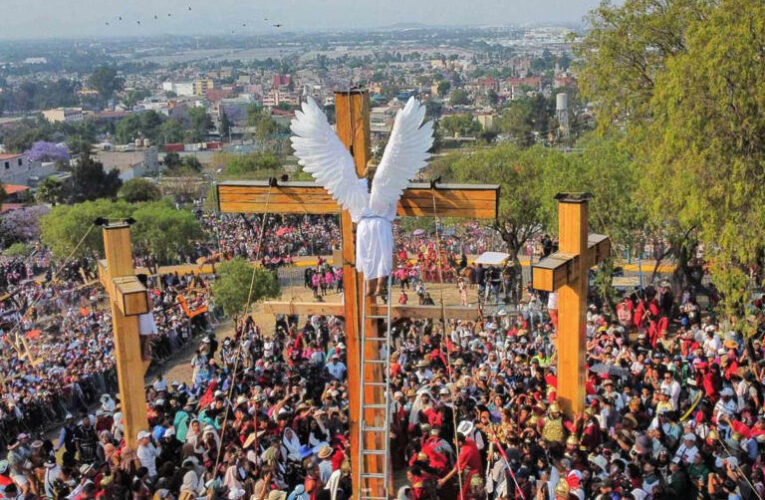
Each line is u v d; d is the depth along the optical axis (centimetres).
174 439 1927
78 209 6144
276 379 2666
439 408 1970
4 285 6053
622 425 1848
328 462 1825
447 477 1684
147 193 10775
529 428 1823
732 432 1897
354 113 1445
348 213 1464
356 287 1471
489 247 5609
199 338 4181
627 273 4531
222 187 1517
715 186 2909
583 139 5000
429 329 3294
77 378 3169
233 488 1709
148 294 1631
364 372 1427
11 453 2056
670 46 3766
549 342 2920
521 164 4662
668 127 3080
